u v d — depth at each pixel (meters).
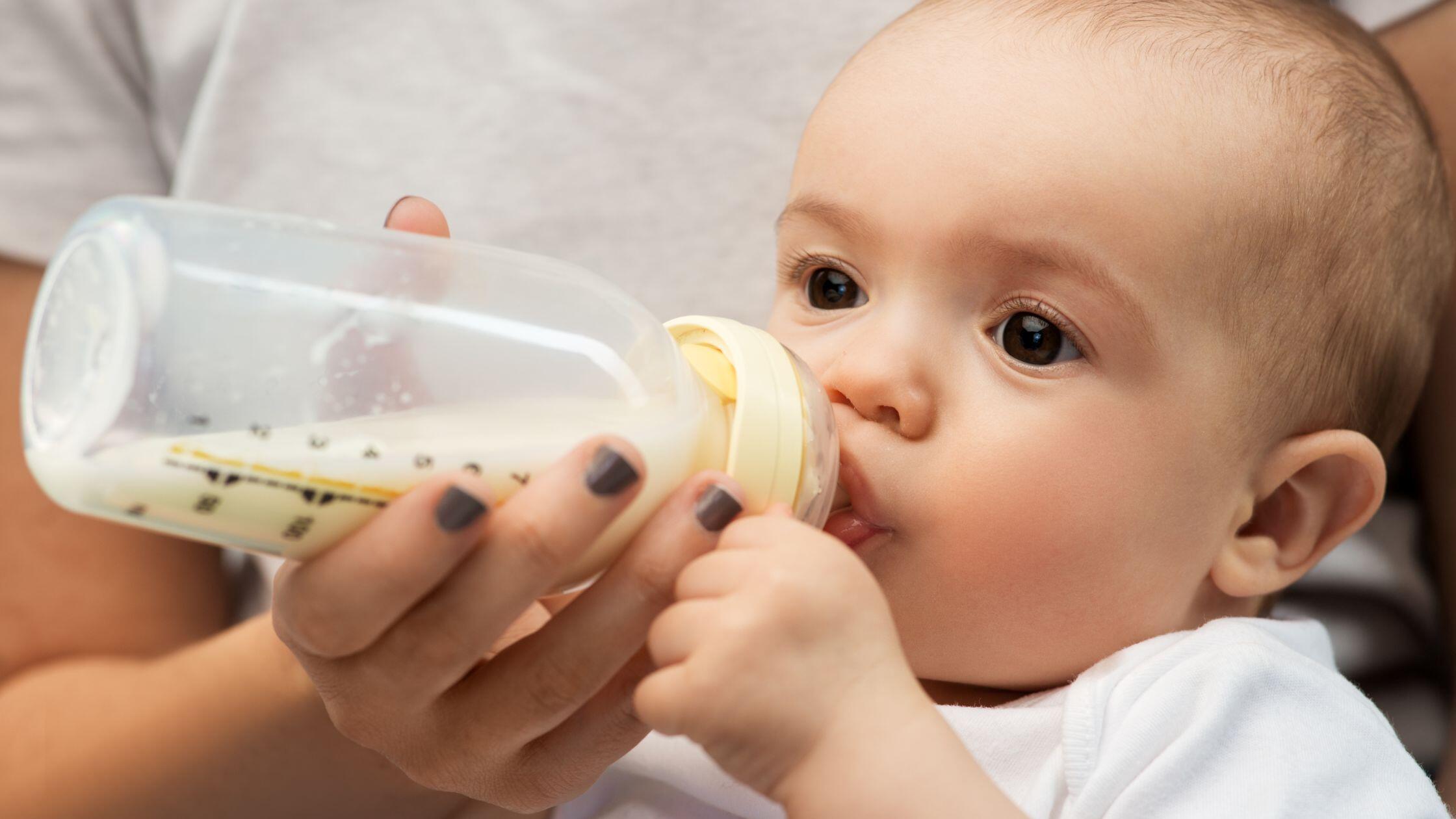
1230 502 0.94
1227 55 0.93
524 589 0.62
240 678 1.12
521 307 0.66
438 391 0.63
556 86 1.36
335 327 0.61
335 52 1.42
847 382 0.84
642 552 0.66
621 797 1.05
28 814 1.14
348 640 0.63
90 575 1.35
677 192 1.34
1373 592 1.24
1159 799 0.82
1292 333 0.93
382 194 1.39
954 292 0.86
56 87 1.45
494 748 0.74
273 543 0.62
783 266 0.97
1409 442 1.29
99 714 1.19
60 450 0.56
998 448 0.84
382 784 1.17
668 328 0.82
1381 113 1.00
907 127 0.90
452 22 1.41
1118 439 0.86
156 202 0.62
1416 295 1.05
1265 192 0.90
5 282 1.38
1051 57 0.91
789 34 1.32
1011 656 0.91
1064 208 0.85
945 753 0.62
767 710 0.61
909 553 0.85
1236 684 0.85
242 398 0.59
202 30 1.49
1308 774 0.81
